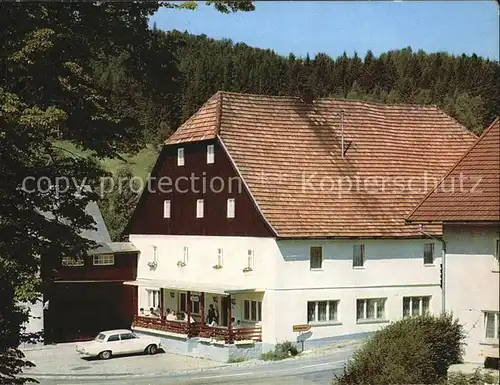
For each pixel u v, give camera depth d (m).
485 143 19.14
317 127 34.47
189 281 35.44
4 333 17.11
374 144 34.25
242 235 32.00
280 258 30.02
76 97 16.80
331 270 30.70
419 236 31.05
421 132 34.66
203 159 34.50
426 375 16.67
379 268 31.00
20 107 14.98
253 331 30.84
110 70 18.22
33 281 15.81
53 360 32.25
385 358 16.95
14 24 15.84
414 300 31.16
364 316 30.88
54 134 16.95
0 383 16.83
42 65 15.97
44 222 16.55
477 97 33.78
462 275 18.34
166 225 37.19
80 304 37.50
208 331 32.41
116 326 38.31
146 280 38.19
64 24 17.05
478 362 17.66
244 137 33.56
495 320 17.86
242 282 31.89
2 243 15.91
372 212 31.69
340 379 17.39
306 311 30.31
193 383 24.44
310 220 30.89
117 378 27.42
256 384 22.66
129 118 18.05
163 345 34.66
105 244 38.59
